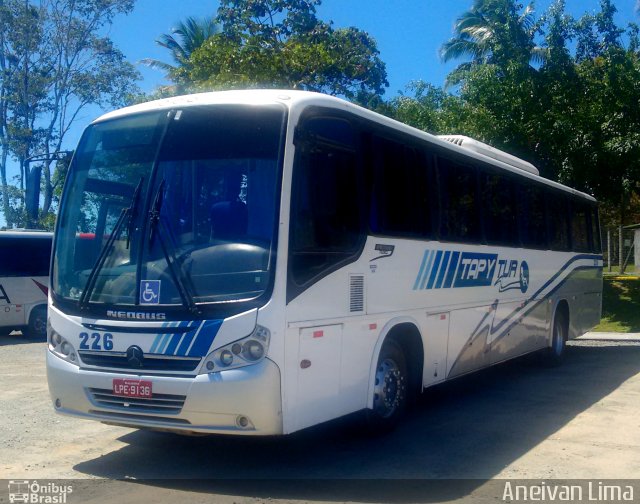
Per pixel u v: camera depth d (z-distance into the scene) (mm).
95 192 7168
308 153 6676
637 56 22641
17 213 29625
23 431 8484
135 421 6457
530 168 13125
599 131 20766
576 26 21828
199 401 6098
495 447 7680
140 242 6594
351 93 23891
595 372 12891
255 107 6652
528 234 12172
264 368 6027
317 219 6703
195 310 6219
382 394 7914
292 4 23031
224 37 23031
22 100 30344
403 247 8156
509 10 22094
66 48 31141
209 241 6395
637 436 8102
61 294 7062
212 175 6578
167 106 7035
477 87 21484
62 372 6820
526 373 12820
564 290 13953
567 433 8258
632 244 44562
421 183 8773
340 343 6930
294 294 6293
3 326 18797
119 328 6504
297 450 7605
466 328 9812
